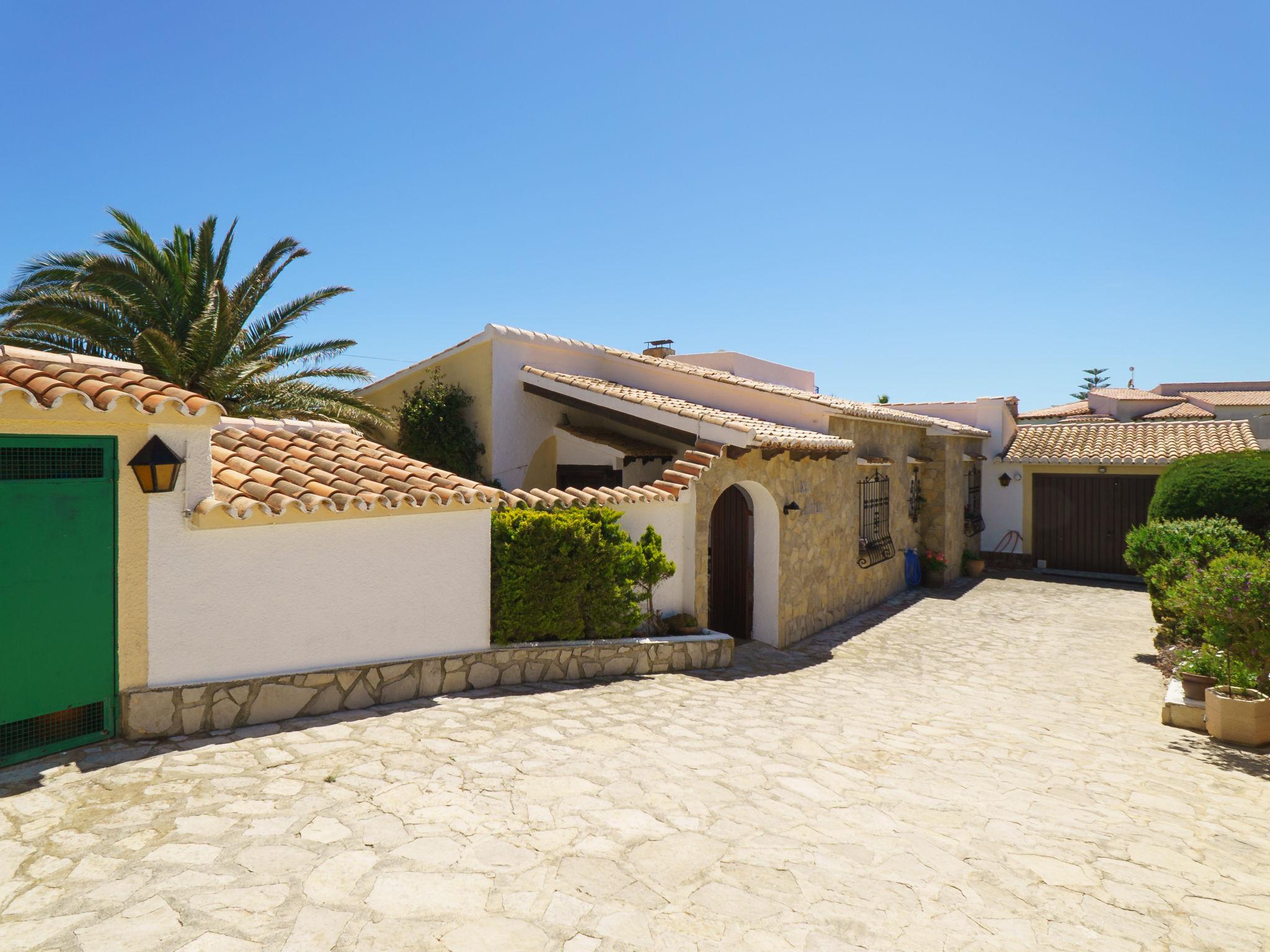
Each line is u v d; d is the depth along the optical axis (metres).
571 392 13.56
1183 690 8.55
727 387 14.26
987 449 22.39
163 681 5.80
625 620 9.28
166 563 5.79
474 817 4.73
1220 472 13.22
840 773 6.12
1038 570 21.72
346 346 16.77
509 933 3.54
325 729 6.17
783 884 4.18
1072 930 3.92
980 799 5.76
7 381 5.34
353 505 6.75
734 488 12.45
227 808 4.64
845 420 14.25
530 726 6.63
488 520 8.02
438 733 6.27
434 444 14.02
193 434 5.91
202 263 15.38
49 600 5.21
